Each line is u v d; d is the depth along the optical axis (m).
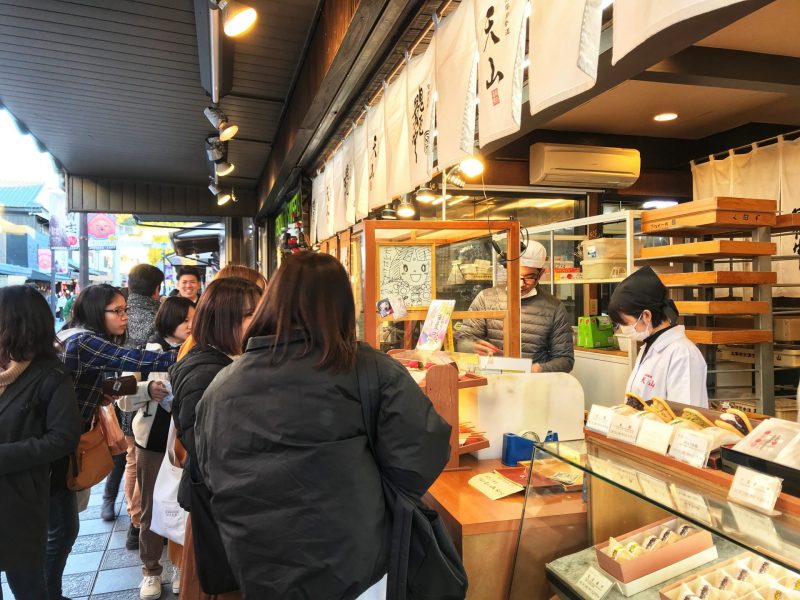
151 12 3.09
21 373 1.80
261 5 3.01
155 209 7.76
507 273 2.26
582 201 5.31
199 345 1.66
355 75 2.93
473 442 1.81
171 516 1.88
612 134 5.06
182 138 5.62
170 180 7.61
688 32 2.25
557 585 1.33
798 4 2.85
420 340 2.06
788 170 4.23
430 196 3.66
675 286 3.08
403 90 2.59
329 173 4.59
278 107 4.62
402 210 4.04
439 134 2.02
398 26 2.46
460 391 1.92
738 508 0.99
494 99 1.61
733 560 1.14
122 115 4.90
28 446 1.70
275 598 1.00
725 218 2.77
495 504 1.51
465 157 1.85
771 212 2.85
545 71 1.33
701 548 1.20
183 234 11.27
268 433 1.05
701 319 3.44
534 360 2.94
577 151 4.70
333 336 1.10
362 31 2.44
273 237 8.34
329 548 1.01
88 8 3.05
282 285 1.14
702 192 4.93
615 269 3.88
